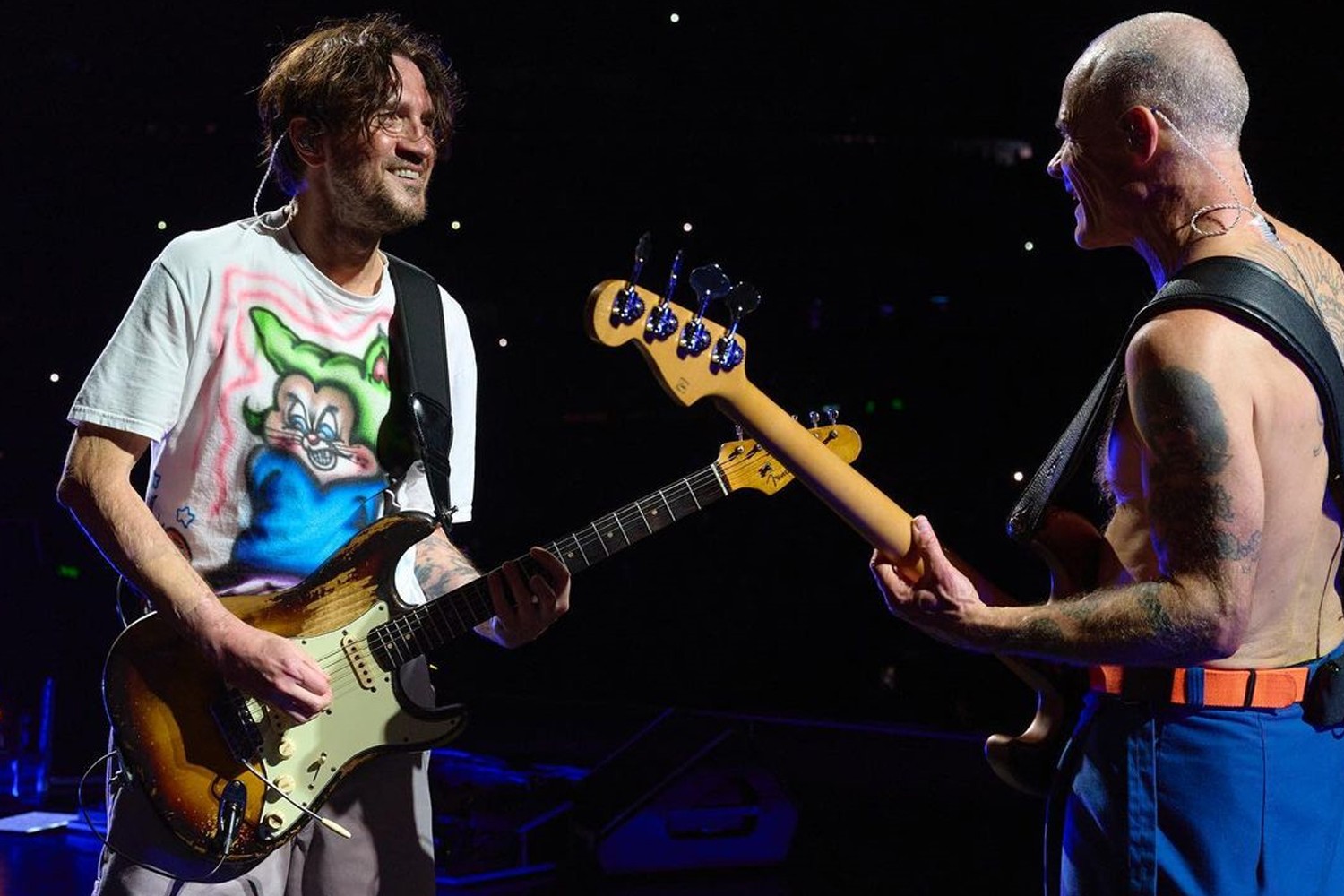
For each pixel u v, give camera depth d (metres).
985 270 8.60
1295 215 6.21
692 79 8.17
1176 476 2.13
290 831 2.80
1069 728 2.50
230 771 2.77
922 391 9.20
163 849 2.77
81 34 7.84
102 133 8.20
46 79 7.98
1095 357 8.79
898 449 9.31
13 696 6.24
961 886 4.92
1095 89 2.37
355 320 2.94
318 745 2.82
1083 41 7.27
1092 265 8.38
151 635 2.77
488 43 8.04
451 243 9.07
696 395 2.63
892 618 9.20
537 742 6.97
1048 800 2.50
